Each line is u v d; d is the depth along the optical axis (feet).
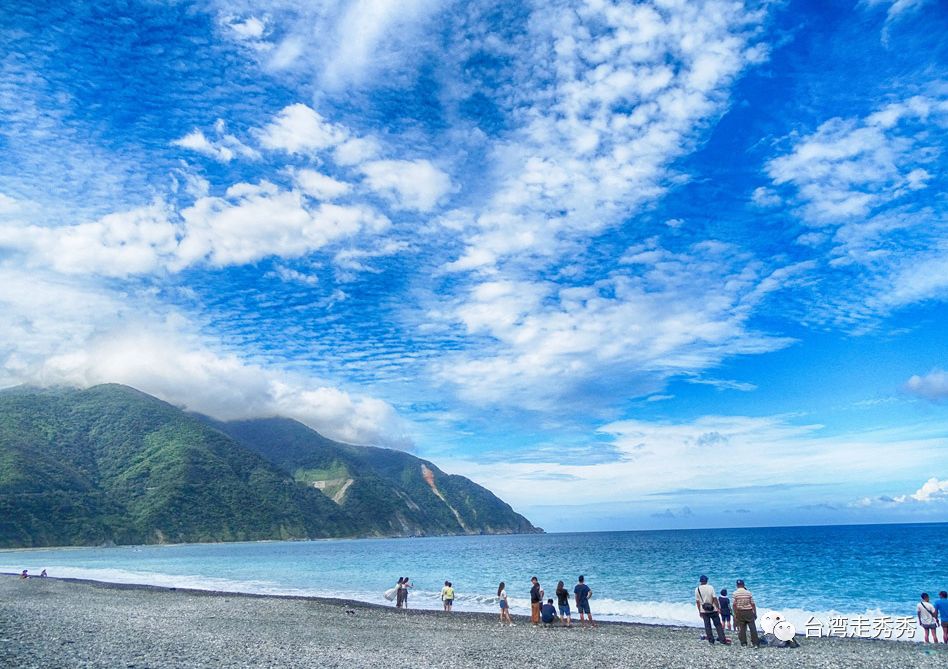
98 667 49.29
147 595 142.72
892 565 221.25
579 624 95.55
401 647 69.82
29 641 61.82
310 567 283.18
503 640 76.64
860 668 58.13
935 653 66.54
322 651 64.75
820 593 145.69
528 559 323.98
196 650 61.11
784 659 62.39
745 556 290.56
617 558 311.27
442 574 230.48
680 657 63.05
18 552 522.06
